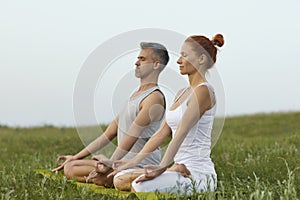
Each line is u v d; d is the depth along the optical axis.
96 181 5.94
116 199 5.12
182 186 5.26
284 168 6.95
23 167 7.73
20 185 5.89
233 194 5.17
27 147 13.12
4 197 5.15
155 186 5.24
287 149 9.49
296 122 17.52
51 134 15.33
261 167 7.20
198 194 5.08
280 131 15.95
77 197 5.22
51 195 5.27
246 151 9.97
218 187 5.64
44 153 11.77
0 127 18.31
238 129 16.77
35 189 5.62
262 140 12.35
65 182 5.66
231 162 8.38
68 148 12.44
